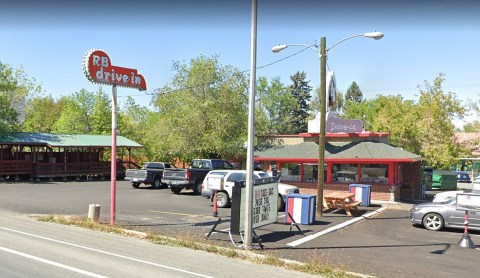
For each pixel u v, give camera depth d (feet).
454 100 107.14
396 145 110.52
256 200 41.22
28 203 67.92
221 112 120.16
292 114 237.45
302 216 52.29
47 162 125.80
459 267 33.40
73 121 178.60
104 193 86.84
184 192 91.20
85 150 138.51
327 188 82.64
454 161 108.06
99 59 47.24
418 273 31.30
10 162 111.86
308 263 32.53
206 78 120.06
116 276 26.99
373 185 79.51
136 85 51.42
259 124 133.90
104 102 173.58
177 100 122.52
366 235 46.39
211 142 116.67
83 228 45.88
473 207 40.88
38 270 27.61
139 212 60.39
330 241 42.55
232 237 41.63
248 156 38.40
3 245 35.14
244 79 124.98
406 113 116.16
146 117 194.29
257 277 28.81
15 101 133.08
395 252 38.32
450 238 45.62
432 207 50.57
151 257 33.27
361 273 30.94
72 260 30.73
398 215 62.34
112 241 39.27
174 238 41.45
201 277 27.94
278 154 85.66
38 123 209.67
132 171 100.42
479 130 168.04
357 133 85.61
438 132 106.93
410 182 88.38
